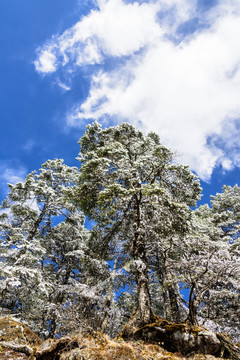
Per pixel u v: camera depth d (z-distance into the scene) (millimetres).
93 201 11539
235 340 9352
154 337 6398
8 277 10547
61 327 6359
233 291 9805
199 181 11414
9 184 16156
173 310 10758
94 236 12719
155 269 14039
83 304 9945
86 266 11992
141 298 7910
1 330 4574
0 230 14672
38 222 16156
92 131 14023
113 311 11141
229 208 21188
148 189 8258
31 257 11797
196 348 5781
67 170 19625
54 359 3777
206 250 8828
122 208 11180
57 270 18047
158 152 9961
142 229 9742
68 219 17703
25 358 3719
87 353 3695
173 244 10828
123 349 4199
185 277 8867
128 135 14039
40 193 15914
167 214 9711
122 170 9438
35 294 13570
